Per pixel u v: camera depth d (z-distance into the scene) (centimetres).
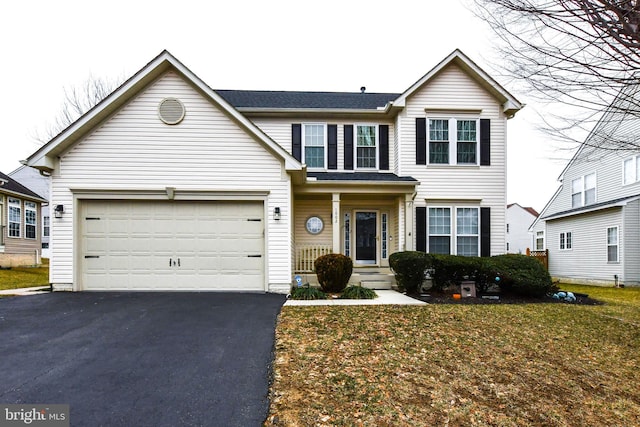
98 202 941
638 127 1276
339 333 586
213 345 523
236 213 965
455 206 1188
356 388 404
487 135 1198
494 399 401
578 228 1745
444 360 493
